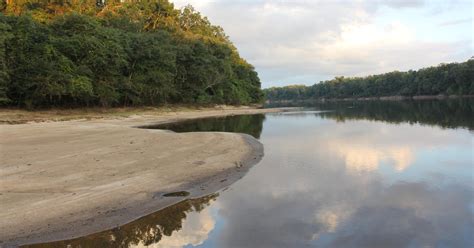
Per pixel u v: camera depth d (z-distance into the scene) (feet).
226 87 269.03
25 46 121.29
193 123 125.59
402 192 33.12
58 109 139.64
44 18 158.71
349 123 117.08
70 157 47.11
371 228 24.59
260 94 348.38
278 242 22.80
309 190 34.68
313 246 22.02
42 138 66.49
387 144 64.39
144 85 172.96
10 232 24.36
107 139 65.05
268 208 29.58
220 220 27.09
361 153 55.52
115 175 38.52
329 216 27.20
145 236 24.34
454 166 43.75
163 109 189.26
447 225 24.75
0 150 52.06
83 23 140.36
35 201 29.84
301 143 68.80
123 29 191.01
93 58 139.64
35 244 23.02
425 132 81.76
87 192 32.60
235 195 33.60
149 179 37.68
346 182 37.50
